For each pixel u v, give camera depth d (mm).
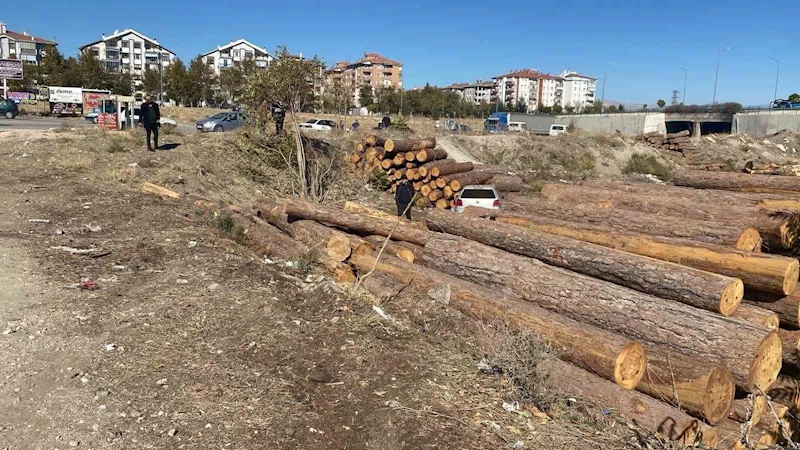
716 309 6367
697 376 5285
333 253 9242
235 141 21578
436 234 9297
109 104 39625
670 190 13602
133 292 7656
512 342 6035
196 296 7594
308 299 7848
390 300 7957
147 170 17109
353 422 5020
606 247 8133
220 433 4727
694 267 7441
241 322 6895
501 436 4949
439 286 7879
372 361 6137
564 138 38031
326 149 25016
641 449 4973
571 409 5523
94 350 5965
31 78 62094
